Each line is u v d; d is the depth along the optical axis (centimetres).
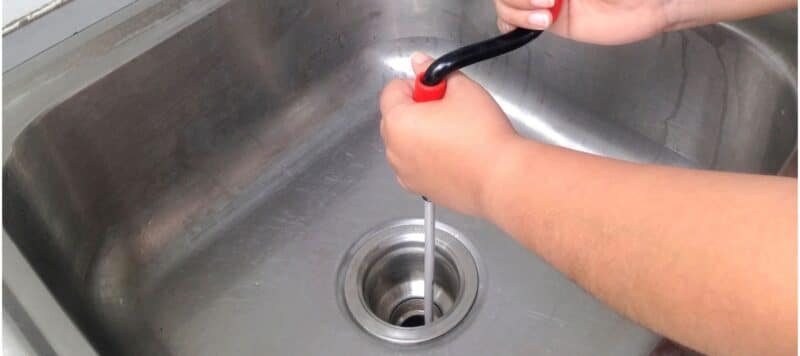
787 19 54
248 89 66
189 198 65
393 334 59
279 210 67
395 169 45
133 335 60
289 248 65
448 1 70
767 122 56
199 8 59
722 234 27
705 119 61
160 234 64
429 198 45
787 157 49
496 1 47
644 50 60
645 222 29
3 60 55
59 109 53
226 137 66
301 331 60
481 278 62
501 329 59
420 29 73
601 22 50
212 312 61
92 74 54
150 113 59
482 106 41
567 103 69
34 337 37
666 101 62
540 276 62
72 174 56
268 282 63
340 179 69
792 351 25
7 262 41
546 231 33
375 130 73
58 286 55
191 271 64
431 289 58
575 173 34
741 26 54
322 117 72
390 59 74
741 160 60
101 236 61
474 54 42
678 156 65
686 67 59
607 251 30
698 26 53
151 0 59
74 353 37
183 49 59
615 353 57
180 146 63
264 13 63
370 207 67
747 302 26
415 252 65
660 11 49
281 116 70
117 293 61
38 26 56
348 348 59
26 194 52
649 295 29
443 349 58
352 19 70
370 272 64
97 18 58
